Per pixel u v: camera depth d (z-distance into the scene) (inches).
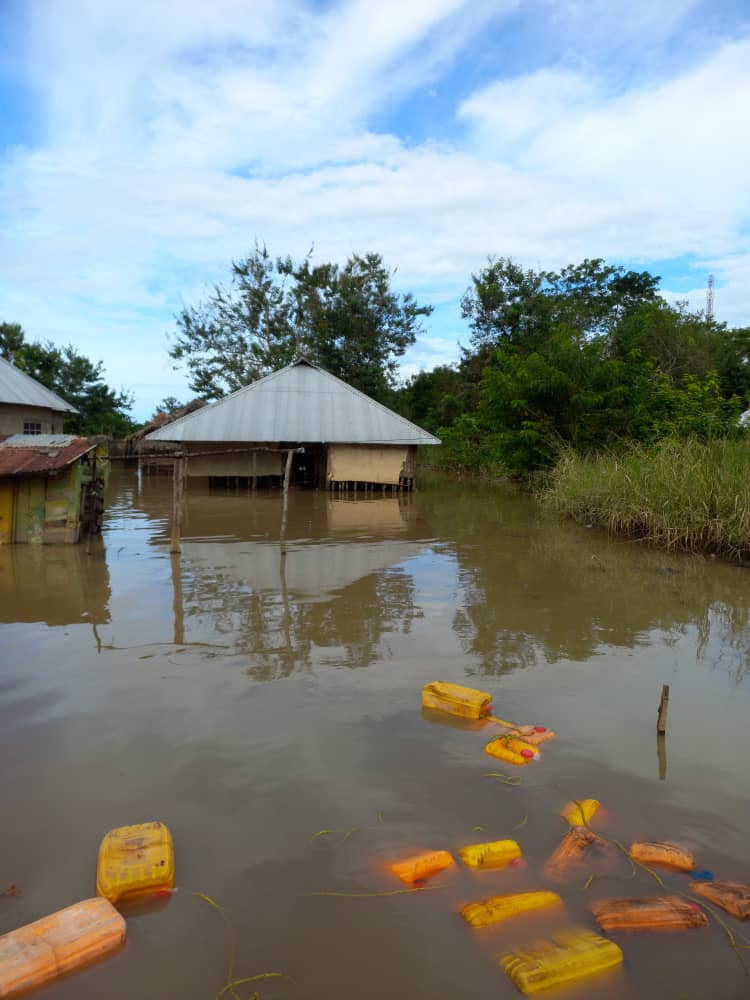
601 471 521.0
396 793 139.8
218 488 838.5
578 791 141.4
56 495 410.6
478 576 333.1
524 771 148.7
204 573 338.0
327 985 94.7
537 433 696.4
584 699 187.3
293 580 323.6
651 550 400.5
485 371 782.5
